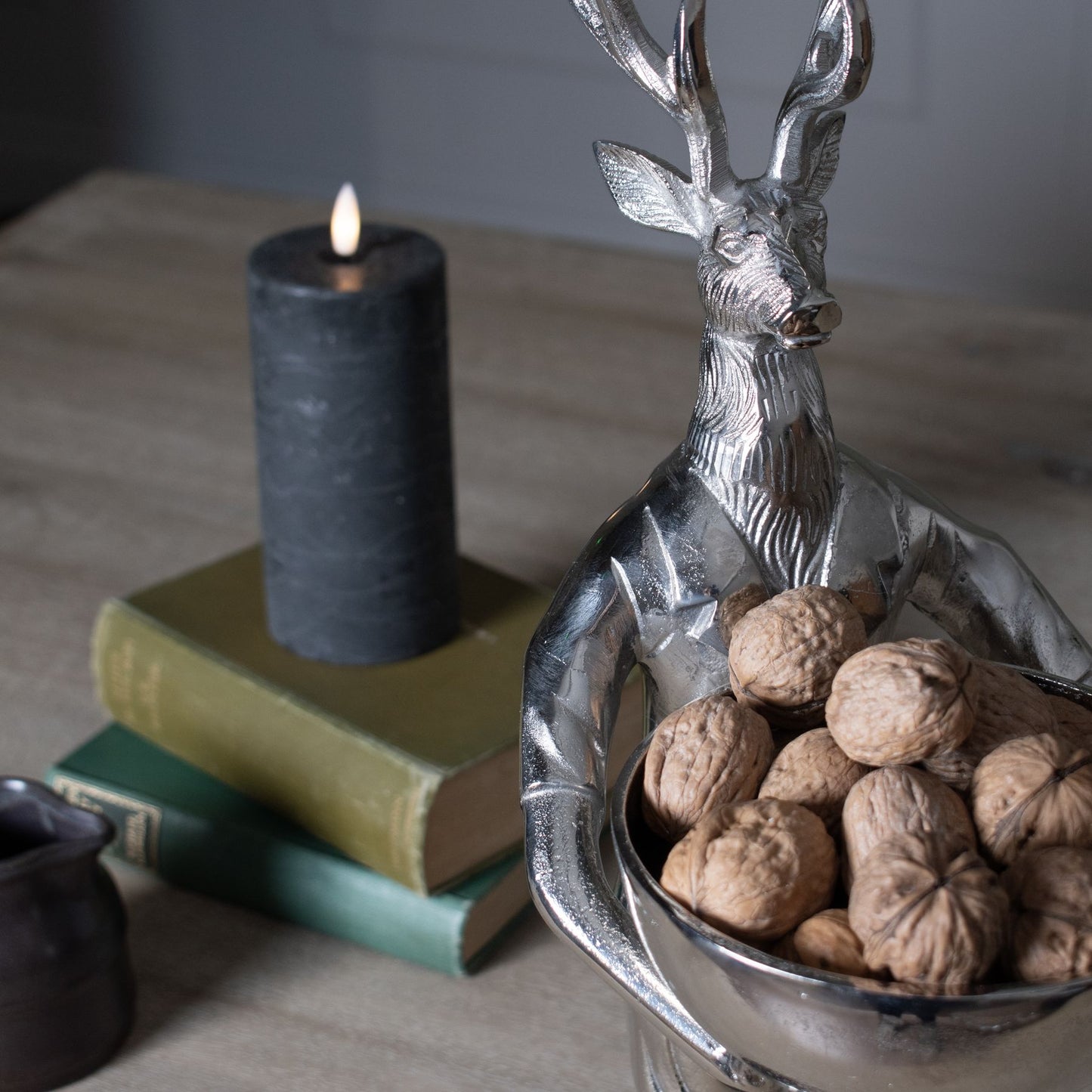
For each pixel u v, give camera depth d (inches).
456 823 28.2
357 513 30.3
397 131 102.3
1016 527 37.6
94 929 25.9
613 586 22.7
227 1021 27.6
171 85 108.4
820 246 20.7
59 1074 26.2
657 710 23.9
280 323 29.5
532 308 49.1
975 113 84.8
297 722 29.5
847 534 22.7
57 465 42.8
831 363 45.4
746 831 17.1
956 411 42.7
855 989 15.5
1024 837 17.1
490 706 30.1
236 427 44.4
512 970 28.6
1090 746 18.9
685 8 19.5
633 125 94.6
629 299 49.6
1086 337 46.4
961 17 82.4
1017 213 86.5
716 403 21.9
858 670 17.8
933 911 15.7
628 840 17.8
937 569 24.5
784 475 21.9
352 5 99.2
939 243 89.2
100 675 32.6
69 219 56.1
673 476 22.7
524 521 39.4
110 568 38.6
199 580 34.2
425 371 30.1
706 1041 19.9
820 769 18.3
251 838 29.6
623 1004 27.7
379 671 31.4
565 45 94.3
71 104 112.7
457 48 97.4
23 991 25.2
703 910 16.9
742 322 20.6
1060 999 15.5
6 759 32.9
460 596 34.2
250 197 57.5
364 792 28.2
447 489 31.4
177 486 41.9
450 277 51.1
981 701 18.7
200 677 30.9
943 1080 16.3
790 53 85.0
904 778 17.2
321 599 30.9
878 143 87.7
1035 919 16.2
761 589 22.5
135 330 49.3
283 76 104.1
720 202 20.5
